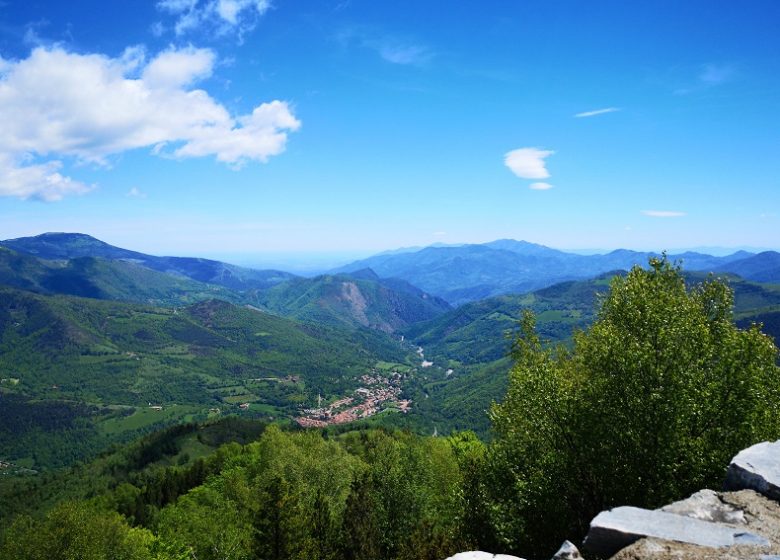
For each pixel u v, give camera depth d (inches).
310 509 2214.6
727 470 628.4
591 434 844.0
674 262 1152.8
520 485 922.7
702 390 819.4
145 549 2578.7
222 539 2522.1
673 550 459.8
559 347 1202.6
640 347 836.6
